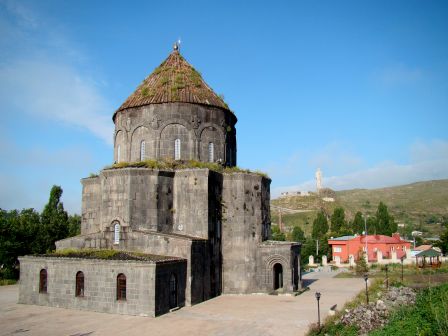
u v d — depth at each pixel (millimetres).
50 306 32688
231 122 45031
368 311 29516
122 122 42406
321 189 191875
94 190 39906
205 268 35750
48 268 33375
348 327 25812
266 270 39219
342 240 85688
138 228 35500
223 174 40438
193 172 37531
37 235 57250
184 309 31438
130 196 35625
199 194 37125
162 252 33844
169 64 46125
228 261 39156
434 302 29688
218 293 38094
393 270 59594
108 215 36156
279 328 25625
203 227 36625
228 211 39938
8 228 53750
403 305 32406
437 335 20891
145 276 29250
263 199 42188
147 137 40594
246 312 30375
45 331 25125
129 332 24719
